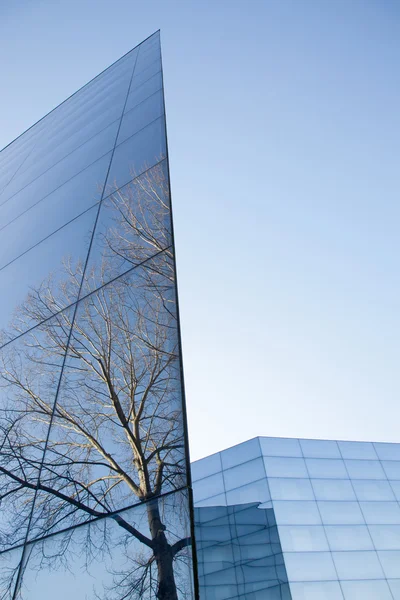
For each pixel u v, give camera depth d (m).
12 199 9.48
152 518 2.76
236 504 20.67
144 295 4.04
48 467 3.54
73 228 5.94
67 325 4.54
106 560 2.77
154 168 5.35
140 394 3.42
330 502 20.47
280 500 20.05
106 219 5.42
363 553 18.89
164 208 4.66
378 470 22.25
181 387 3.20
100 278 4.70
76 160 8.16
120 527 2.86
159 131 6.05
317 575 17.89
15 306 5.56
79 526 3.05
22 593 2.93
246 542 19.31
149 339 3.70
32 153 11.59
